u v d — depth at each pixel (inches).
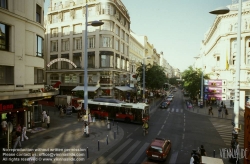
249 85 1513.3
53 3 1861.5
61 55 1766.7
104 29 1579.7
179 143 688.4
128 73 2055.9
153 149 520.1
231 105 1632.6
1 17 636.1
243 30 1566.2
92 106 1167.0
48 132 778.2
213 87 1487.5
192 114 1350.9
